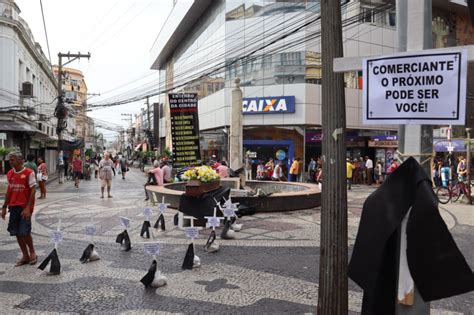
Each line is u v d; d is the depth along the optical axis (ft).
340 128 10.94
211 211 26.63
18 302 16.06
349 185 63.93
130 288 17.67
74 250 24.32
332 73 10.92
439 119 9.16
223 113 88.69
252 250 24.17
